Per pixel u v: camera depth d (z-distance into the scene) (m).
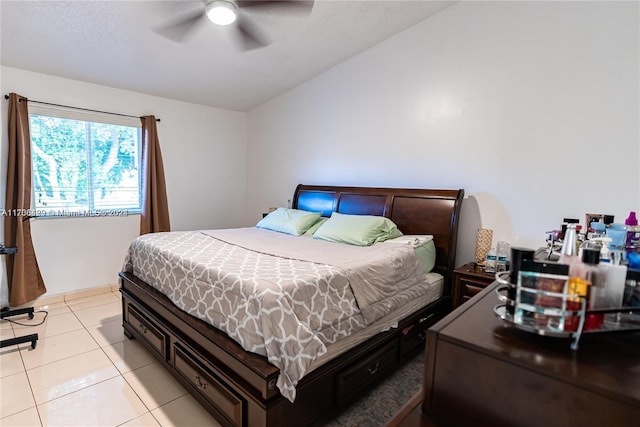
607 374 0.63
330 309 1.71
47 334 2.77
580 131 2.23
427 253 2.64
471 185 2.76
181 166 4.30
